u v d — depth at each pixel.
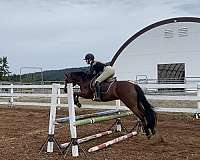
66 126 11.72
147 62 36.03
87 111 16.31
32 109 18.11
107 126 11.70
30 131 10.66
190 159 6.89
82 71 9.67
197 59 33.22
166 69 34.94
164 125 11.77
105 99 8.95
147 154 7.34
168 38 34.78
